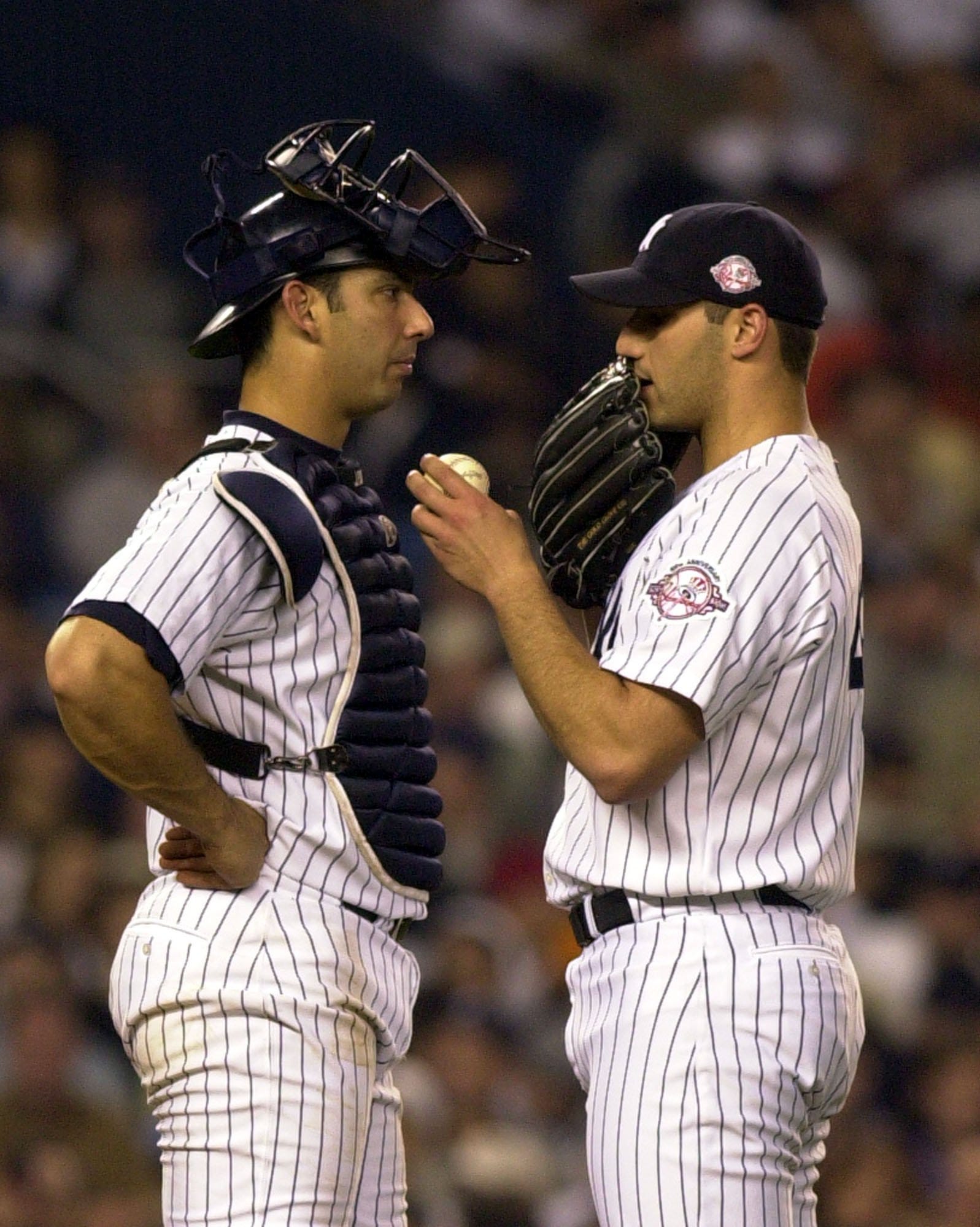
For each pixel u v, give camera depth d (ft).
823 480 36.22
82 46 114.01
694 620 33.99
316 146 36.99
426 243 36.76
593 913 36.01
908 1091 82.48
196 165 114.83
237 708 35.45
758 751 34.86
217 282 36.91
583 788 36.73
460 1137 77.82
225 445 35.96
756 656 34.22
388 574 36.70
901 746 99.60
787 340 36.55
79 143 112.47
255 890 35.32
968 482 114.21
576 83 122.62
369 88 118.42
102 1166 74.18
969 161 133.08
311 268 36.32
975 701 102.37
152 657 33.40
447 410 101.35
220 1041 34.83
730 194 120.78
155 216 112.57
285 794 35.53
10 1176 72.79
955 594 106.83
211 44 115.75
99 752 33.53
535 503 37.55
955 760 101.04
